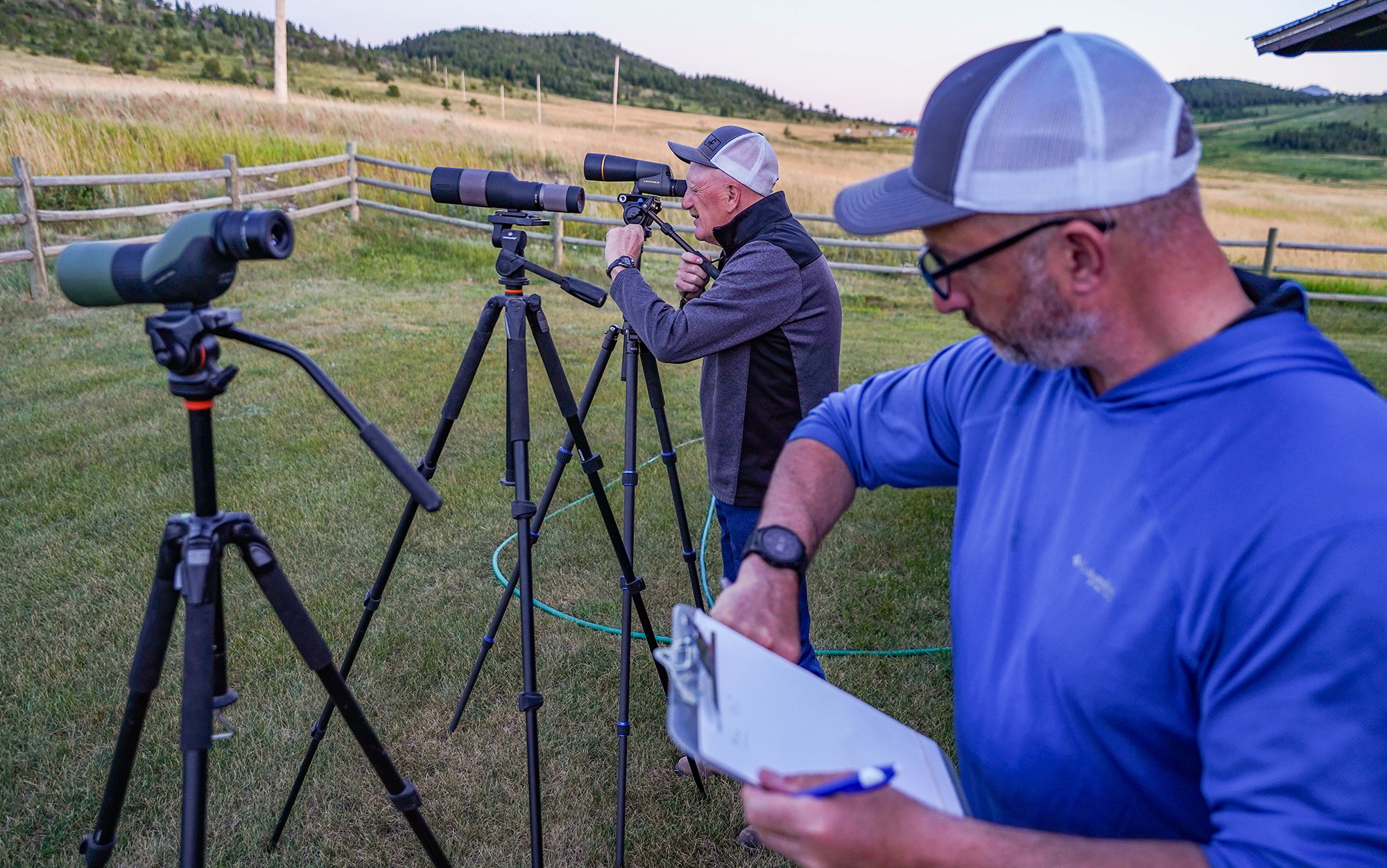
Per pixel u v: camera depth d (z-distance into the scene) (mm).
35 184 7871
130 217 10016
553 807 2529
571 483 4742
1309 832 720
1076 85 838
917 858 774
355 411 1256
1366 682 710
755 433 2477
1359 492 740
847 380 6988
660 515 4398
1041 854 786
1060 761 948
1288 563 755
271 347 1260
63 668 2988
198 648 1253
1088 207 833
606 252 2537
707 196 2453
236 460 4793
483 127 22547
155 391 5820
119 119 14273
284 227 1227
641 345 2451
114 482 4461
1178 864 772
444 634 3299
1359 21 5438
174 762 2600
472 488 4566
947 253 938
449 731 2803
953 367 1269
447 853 2365
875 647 3361
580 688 3045
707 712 798
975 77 917
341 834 2398
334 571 3691
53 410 5414
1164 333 887
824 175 25062
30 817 2381
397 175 13430
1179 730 869
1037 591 977
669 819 2506
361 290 9375
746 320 2332
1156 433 873
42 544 3818
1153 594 851
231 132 14047
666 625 3455
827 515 1307
